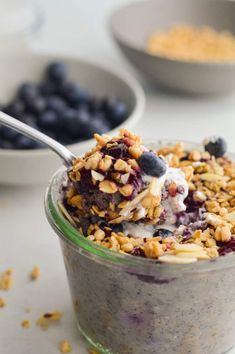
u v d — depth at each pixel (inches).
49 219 14.5
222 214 14.8
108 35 32.4
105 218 14.4
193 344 14.6
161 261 13.1
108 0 37.1
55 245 18.7
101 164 14.0
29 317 16.3
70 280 15.1
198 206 15.2
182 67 24.3
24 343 15.6
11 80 25.2
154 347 14.6
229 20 30.0
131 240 14.1
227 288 13.8
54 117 23.4
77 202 14.7
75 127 23.0
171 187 14.5
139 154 14.2
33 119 23.6
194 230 14.5
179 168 15.7
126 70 28.3
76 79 25.4
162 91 26.8
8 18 27.6
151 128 24.1
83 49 30.6
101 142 14.8
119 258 13.2
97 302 14.5
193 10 30.1
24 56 25.1
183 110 25.5
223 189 15.6
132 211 14.2
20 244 18.6
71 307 16.7
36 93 24.6
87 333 15.5
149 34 29.5
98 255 13.4
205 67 24.0
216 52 27.8
